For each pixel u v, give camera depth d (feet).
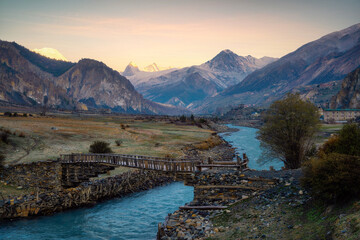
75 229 87.45
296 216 53.67
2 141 185.57
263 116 137.28
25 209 100.07
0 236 82.38
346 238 37.81
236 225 58.39
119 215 100.58
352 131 90.79
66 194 114.93
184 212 74.79
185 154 239.30
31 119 392.88
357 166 50.29
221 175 83.82
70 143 233.55
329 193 50.98
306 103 127.54
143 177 146.92
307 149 129.59
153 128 464.65
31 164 131.34
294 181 72.28
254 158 230.89
